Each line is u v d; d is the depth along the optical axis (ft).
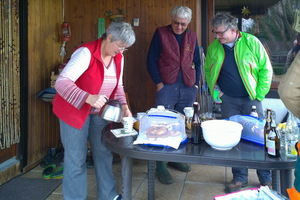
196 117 4.87
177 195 7.75
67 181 6.15
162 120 5.00
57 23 11.18
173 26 8.55
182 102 9.12
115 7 11.24
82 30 11.57
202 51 10.78
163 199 7.53
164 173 8.60
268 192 4.11
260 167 3.91
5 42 8.39
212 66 7.71
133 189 8.11
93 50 5.63
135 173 9.27
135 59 11.30
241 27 11.57
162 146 4.57
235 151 4.37
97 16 11.41
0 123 8.30
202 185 8.36
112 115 5.08
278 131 4.44
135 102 11.49
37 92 10.00
